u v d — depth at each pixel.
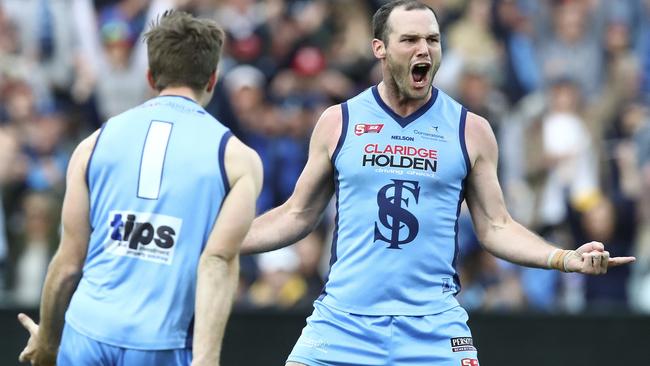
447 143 18.97
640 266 36.72
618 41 45.56
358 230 18.84
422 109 19.14
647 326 30.67
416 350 18.59
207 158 16.91
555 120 40.94
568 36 44.97
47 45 42.75
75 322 16.77
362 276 18.75
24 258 36.03
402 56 18.61
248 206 16.83
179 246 16.70
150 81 17.80
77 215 17.19
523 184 39.94
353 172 18.91
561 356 30.59
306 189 19.56
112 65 41.12
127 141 17.09
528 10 45.25
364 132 19.05
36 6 42.94
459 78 41.09
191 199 16.78
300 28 42.12
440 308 18.77
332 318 18.88
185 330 16.67
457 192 19.03
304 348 19.00
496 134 40.31
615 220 37.62
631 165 40.47
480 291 35.31
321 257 35.62
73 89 41.81
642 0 47.19
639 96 44.59
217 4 42.88
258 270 34.69
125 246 16.80
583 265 17.94
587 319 30.69
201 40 17.41
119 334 16.52
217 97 39.41
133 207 16.86
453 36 43.28
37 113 39.84
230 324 30.22
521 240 18.86
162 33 17.41
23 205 36.75
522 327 30.64
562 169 39.94
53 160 38.62
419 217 18.72
